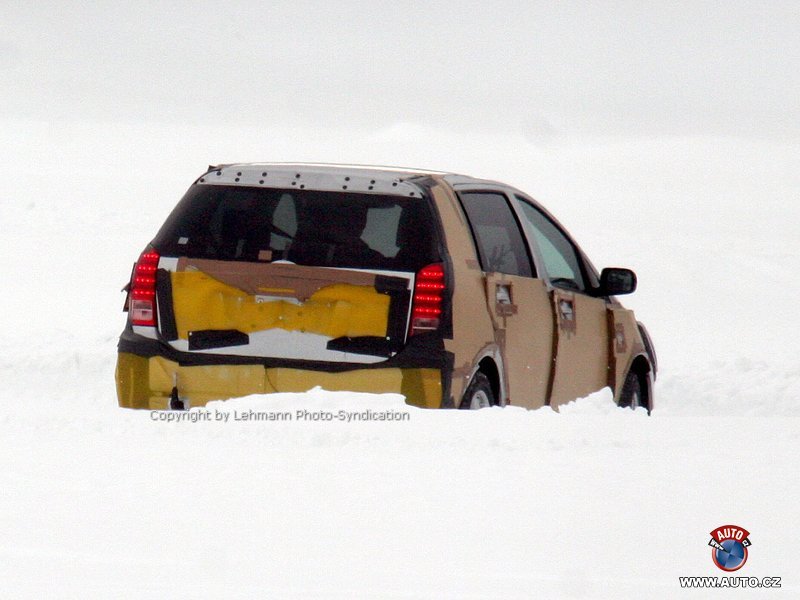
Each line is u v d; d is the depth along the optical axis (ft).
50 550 62.28
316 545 63.57
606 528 67.46
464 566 60.90
